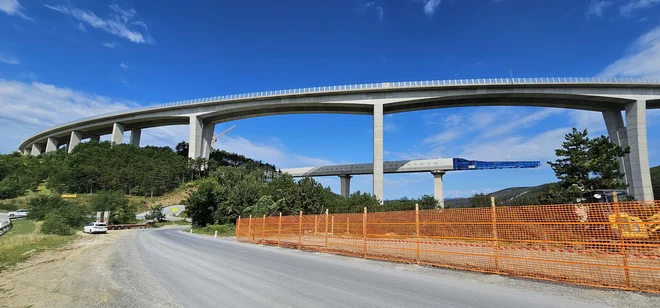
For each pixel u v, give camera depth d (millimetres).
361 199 40844
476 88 71000
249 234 25203
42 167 98812
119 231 44750
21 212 64250
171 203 91500
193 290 7645
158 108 99812
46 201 60594
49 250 18719
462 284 8242
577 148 26969
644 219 7867
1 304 6996
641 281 7918
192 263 12156
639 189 61875
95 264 12602
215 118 100375
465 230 11500
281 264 11773
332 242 17156
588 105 71812
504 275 9188
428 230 12883
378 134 75125
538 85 68062
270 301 6613
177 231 45094
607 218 8625
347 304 6383
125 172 98000
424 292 7371
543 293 7273
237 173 55219
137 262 12789
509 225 10125
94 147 111500
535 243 10312
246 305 6344
